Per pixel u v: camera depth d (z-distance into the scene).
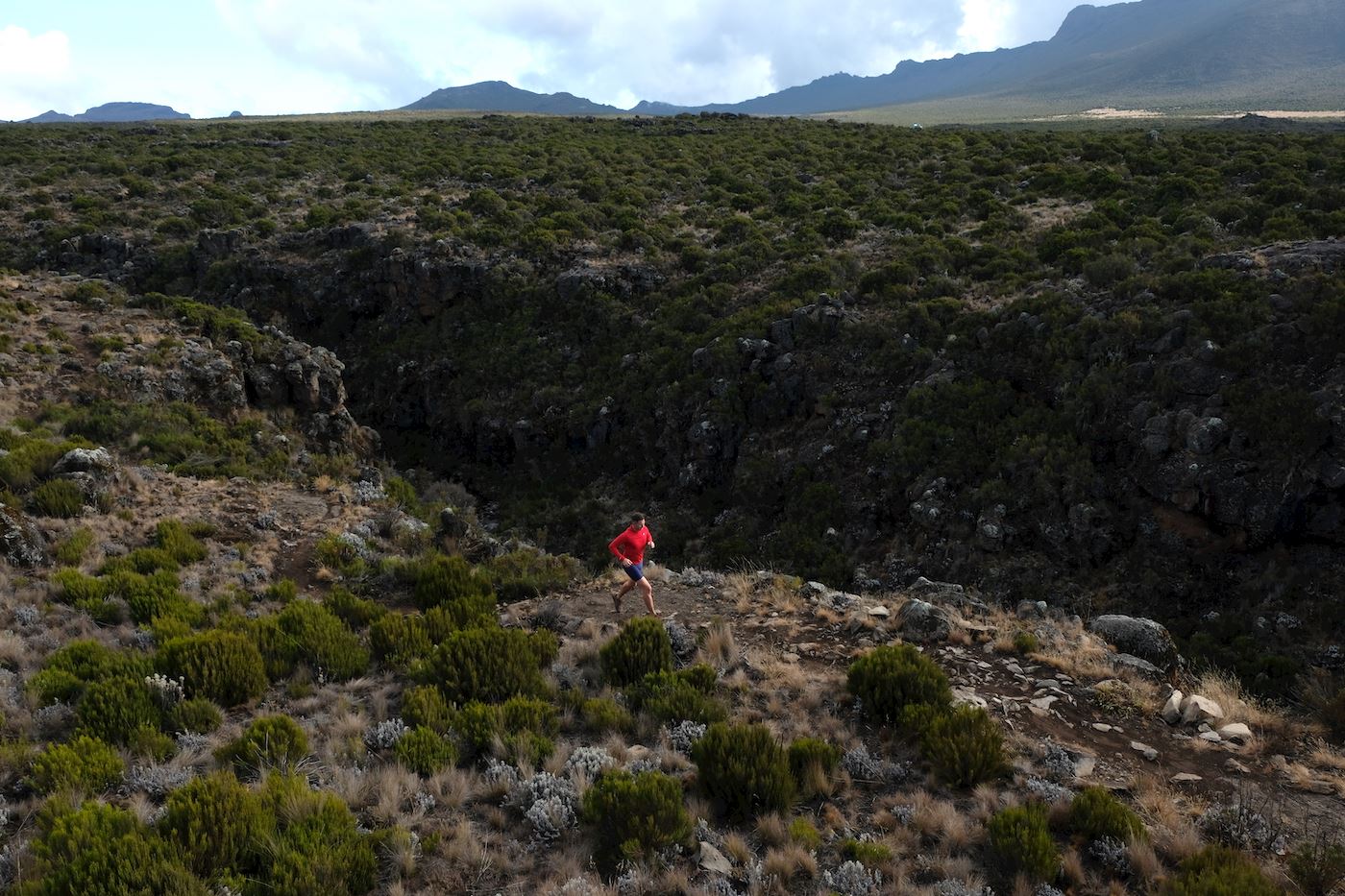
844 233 38.81
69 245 43.72
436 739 7.84
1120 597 19.38
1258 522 18.45
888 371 27.39
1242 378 20.11
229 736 8.20
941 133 71.25
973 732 7.78
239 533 15.47
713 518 28.17
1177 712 8.98
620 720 8.61
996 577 20.78
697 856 6.32
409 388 39.12
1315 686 10.80
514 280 39.72
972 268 31.84
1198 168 39.12
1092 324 23.73
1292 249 24.23
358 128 84.88
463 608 11.87
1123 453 21.25
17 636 9.95
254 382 28.03
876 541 23.84
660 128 82.00
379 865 6.15
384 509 18.52
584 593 13.43
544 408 34.97
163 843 5.72
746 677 9.97
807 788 7.33
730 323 32.44
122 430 21.47
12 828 6.38
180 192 51.41
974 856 6.48
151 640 10.25
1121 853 6.31
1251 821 6.77
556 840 6.56
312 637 10.34
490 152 65.25
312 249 44.31
